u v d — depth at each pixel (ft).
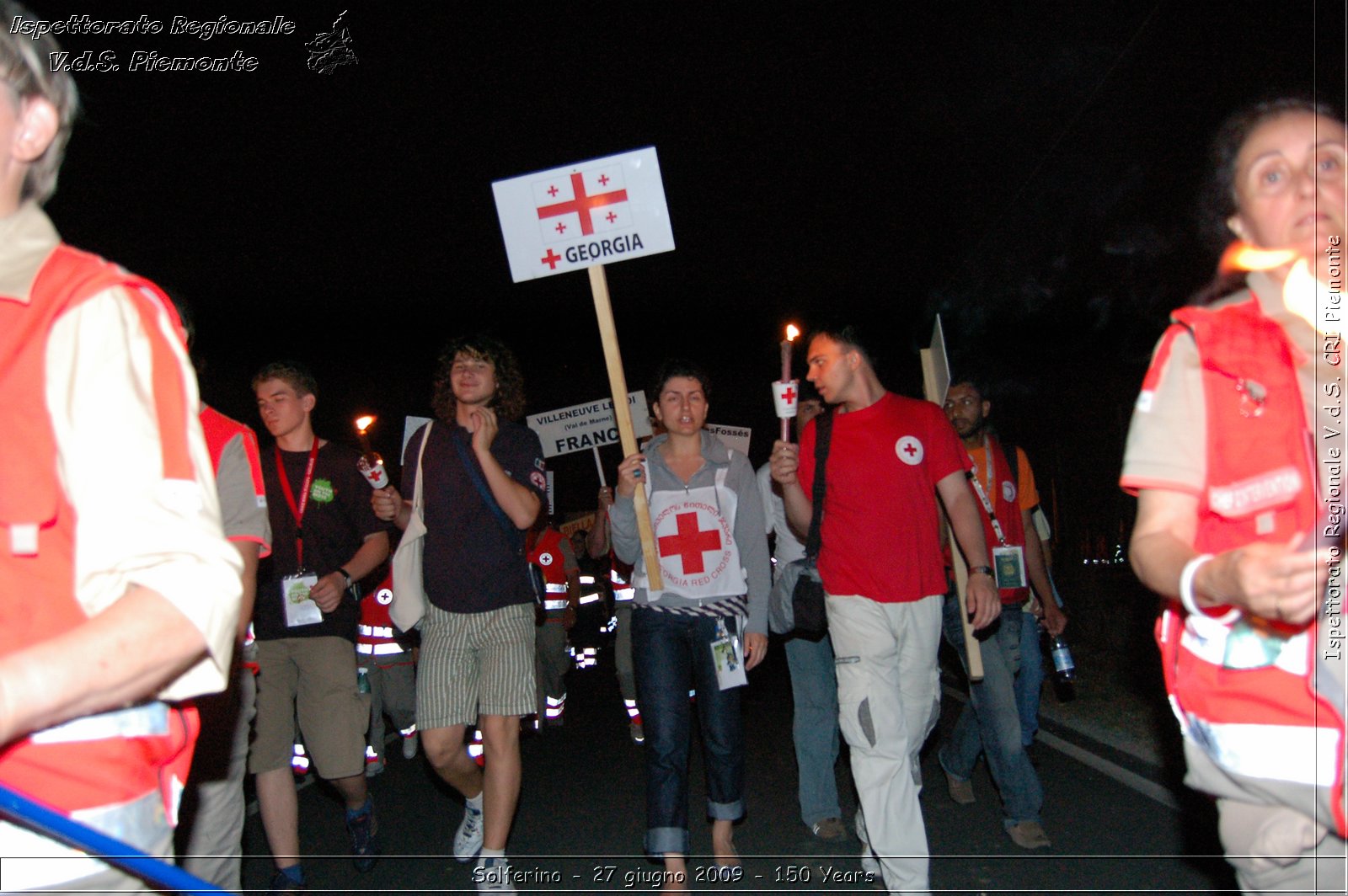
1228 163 6.46
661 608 15.19
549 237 16.37
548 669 28.66
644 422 28.04
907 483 13.65
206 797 11.39
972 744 19.13
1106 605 31.96
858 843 17.62
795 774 23.08
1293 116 6.25
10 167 4.70
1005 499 18.22
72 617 4.33
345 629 16.51
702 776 23.48
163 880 4.44
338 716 16.35
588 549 25.14
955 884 15.03
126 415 4.37
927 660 13.66
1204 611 6.06
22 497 4.25
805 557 14.60
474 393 15.78
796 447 14.66
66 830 4.20
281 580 16.12
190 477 4.48
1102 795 19.33
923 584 13.60
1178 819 17.43
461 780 15.89
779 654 43.04
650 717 14.84
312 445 17.13
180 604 4.15
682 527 15.34
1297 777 5.70
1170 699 6.44
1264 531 5.96
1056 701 26.94
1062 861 15.78
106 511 4.23
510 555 15.38
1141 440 6.34
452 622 15.16
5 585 4.25
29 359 4.33
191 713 5.05
